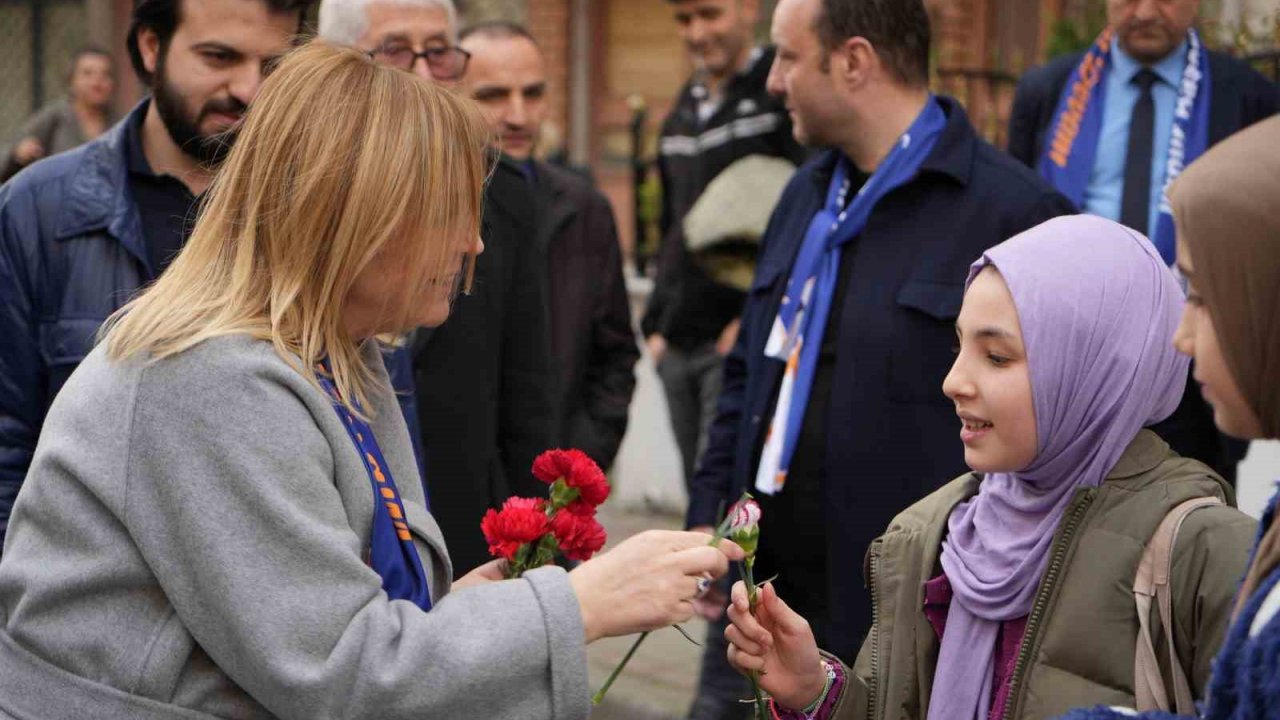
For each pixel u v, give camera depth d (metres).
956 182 2.91
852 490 2.89
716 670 3.81
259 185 1.74
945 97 3.06
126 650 1.67
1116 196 3.65
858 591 2.89
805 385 3.00
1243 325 1.44
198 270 1.76
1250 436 1.50
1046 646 1.81
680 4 5.05
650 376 7.11
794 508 3.01
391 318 1.80
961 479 2.11
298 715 1.62
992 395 1.87
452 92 1.83
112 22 11.14
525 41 3.95
